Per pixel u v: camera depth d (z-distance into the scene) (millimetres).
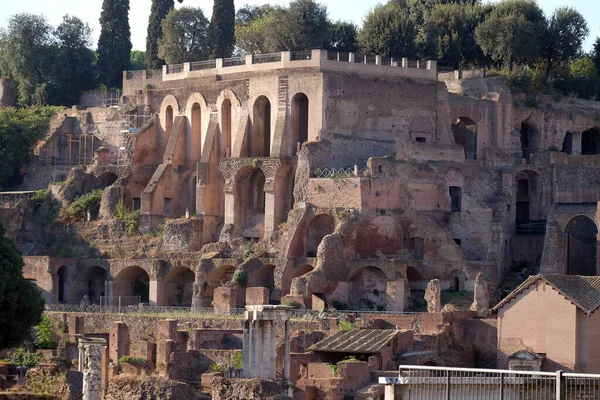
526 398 175375
